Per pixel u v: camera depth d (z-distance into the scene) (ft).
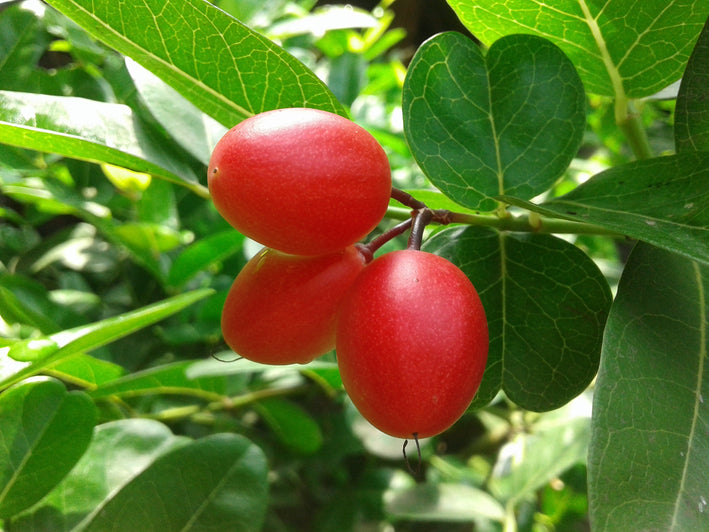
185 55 0.25
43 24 0.42
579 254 0.27
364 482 0.53
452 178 0.26
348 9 0.57
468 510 0.45
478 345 0.20
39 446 0.27
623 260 0.88
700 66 0.24
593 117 0.66
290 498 0.52
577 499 0.55
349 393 0.21
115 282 0.52
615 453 0.20
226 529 0.28
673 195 0.23
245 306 0.23
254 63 0.25
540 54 0.27
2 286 0.40
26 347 0.24
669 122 0.56
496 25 0.29
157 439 0.31
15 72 0.42
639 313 0.22
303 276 0.23
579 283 0.27
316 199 0.19
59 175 0.47
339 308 0.21
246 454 0.30
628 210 0.23
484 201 0.27
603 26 0.27
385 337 0.19
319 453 0.51
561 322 0.27
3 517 0.26
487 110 0.27
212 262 0.46
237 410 0.50
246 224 0.20
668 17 0.26
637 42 0.28
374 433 0.48
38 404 0.27
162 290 0.50
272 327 0.23
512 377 0.27
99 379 0.35
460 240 0.28
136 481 0.28
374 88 0.71
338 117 0.20
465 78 0.27
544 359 0.27
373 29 0.68
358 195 0.20
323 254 0.22
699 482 0.20
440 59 0.26
